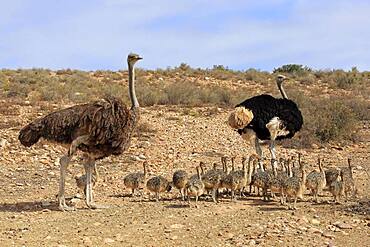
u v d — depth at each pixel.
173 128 25.95
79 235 10.98
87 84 39.47
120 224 11.81
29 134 13.36
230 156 20.75
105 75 44.34
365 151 22.19
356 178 16.59
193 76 46.00
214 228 11.41
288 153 21.41
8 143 21.97
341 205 13.27
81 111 13.20
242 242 10.38
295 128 16.50
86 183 13.55
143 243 10.48
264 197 13.98
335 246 10.12
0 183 16.70
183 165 19.12
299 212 12.64
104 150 13.36
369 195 14.37
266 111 16.11
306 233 10.93
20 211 13.27
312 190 14.28
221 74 46.47
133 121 13.49
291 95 35.22
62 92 34.44
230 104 33.41
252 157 14.38
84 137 13.11
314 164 19.06
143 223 11.87
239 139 24.23
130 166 19.05
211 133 25.27
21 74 41.28
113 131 13.11
